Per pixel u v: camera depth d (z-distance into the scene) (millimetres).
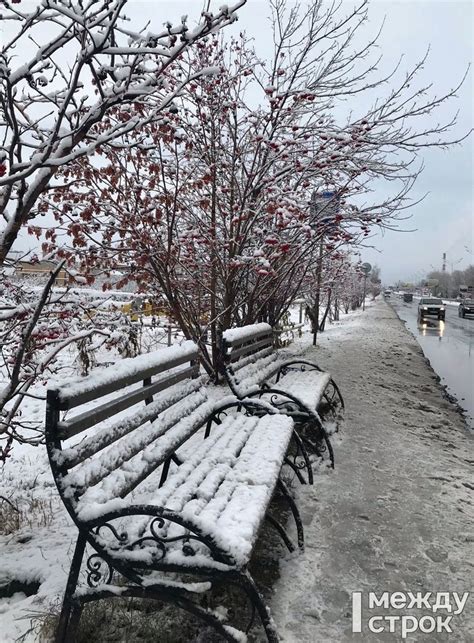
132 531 2270
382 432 5898
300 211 5555
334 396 7363
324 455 4934
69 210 5168
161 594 2137
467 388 9836
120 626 2424
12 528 3438
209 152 6125
